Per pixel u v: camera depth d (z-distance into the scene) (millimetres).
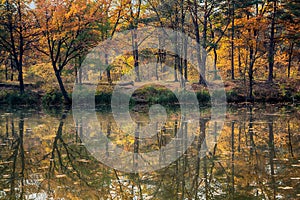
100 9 25734
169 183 7348
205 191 6789
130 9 28688
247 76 31016
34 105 24359
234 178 7496
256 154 9602
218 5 26719
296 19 25000
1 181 7539
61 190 6961
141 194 6723
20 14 23609
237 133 12914
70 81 29750
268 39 27516
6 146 11047
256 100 25203
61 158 9562
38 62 31156
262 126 14352
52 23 22672
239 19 26266
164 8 26938
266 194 6445
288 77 29266
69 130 14188
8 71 34344
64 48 25766
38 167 8633
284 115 17844
